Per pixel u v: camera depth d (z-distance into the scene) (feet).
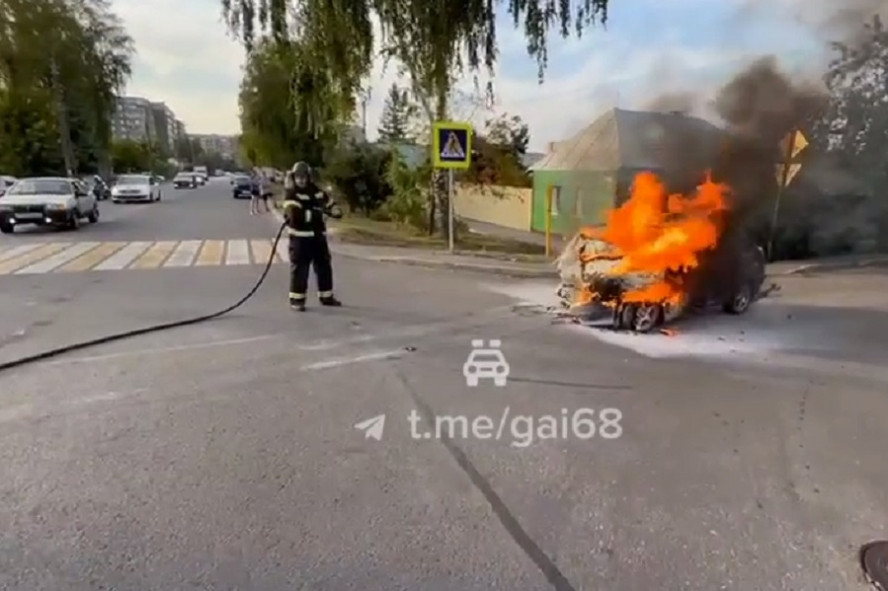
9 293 28.78
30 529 9.78
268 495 10.90
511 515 10.28
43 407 14.98
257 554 9.17
